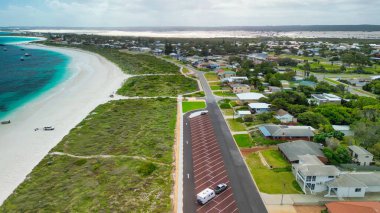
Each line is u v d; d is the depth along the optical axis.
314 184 57.31
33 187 58.66
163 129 90.44
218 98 130.50
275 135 82.12
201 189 57.94
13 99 129.25
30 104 121.44
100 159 69.81
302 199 54.91
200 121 99.12
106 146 77.88
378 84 143.75
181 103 122.06
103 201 53.06
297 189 58.50
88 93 139.00
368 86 147.38
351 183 55.72
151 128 91.12
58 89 147.88
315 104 113.94
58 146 78.19
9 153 75.75
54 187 58.31
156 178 61.44
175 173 64.00
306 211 51.72
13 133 89.50
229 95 135.12
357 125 80.94
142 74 185.12
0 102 124.31
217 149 77.12
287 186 59.59
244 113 102.38
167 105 118.25
